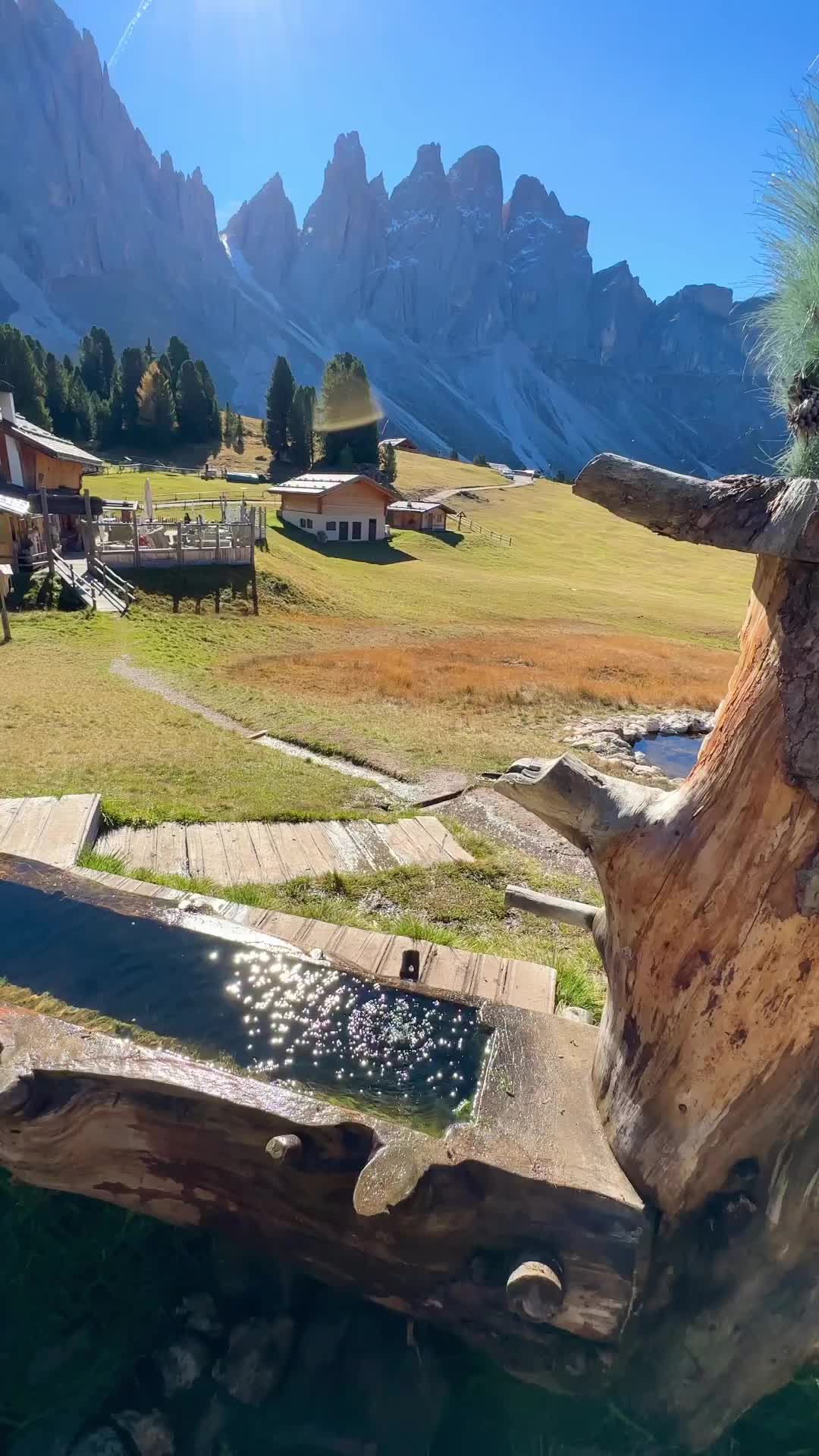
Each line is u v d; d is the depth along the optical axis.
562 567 49.91
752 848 1.95
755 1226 2.09
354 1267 2.49
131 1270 2.89
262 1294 2.75
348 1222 2.41
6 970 4.09
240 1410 2.48
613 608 35.44
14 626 19.19
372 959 5.11
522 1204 2.21
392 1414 2.42
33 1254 2.96
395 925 6.14
